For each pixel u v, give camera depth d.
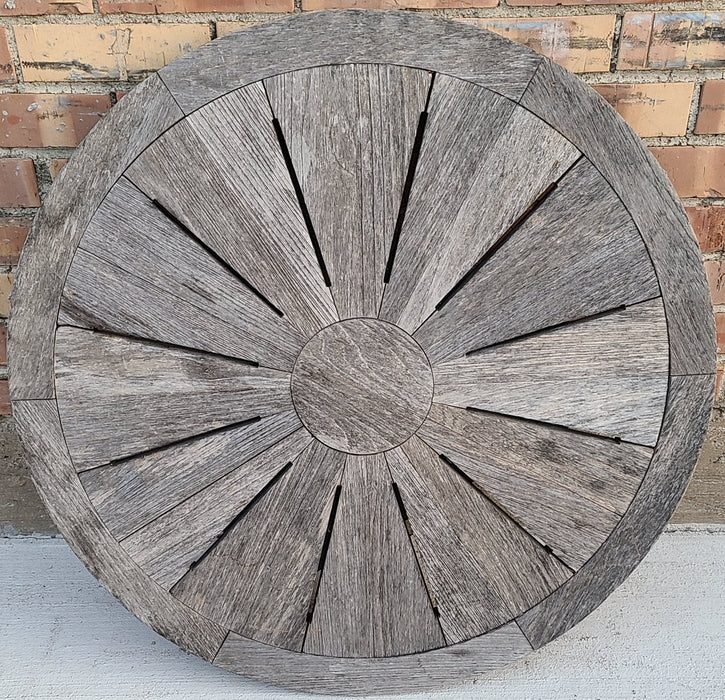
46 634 1.15
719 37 1.00
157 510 1.02
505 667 1.10
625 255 0.93
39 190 1.12
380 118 0.88
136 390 0.97
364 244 0.92
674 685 1.05
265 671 1.08
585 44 1.02
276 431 0.99
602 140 0.89
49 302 0.94
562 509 1.02
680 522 1.32
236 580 1.05
